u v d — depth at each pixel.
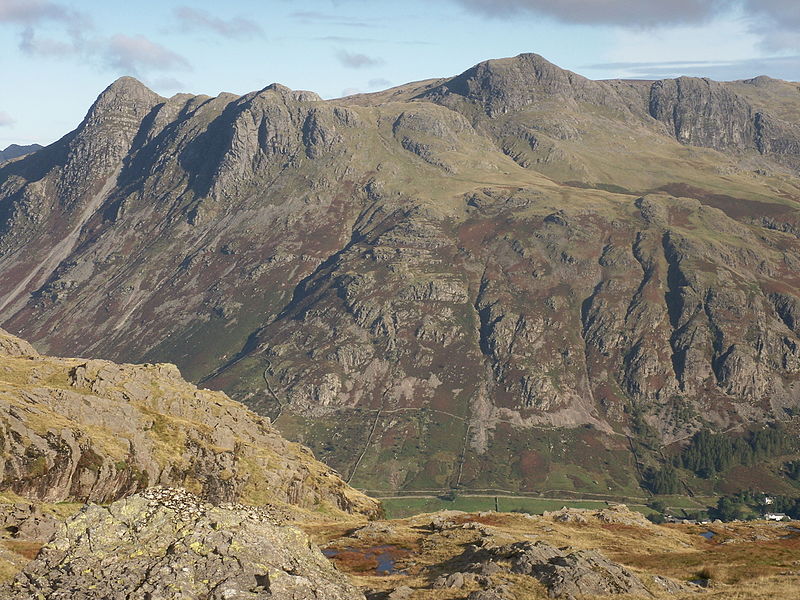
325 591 38.34
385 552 86.81
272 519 42.91
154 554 37.94
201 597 36.16
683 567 80.12
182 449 132.62
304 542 41.78
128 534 38.94
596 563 63.44
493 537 89.94
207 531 38.97
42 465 101.19
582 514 125.94
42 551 38.22
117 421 124.56
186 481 126.94
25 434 103.44
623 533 111.69
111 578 36.72
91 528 39.03
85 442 111.12
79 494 105.38
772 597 50.34
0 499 90.56
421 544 91.69
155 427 134.50
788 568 76.25
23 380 133.62
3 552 62.72
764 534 116.88
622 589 59.16
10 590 36.34
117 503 40.47
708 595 53.88
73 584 36.50
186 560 37.47
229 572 37.28
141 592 35.84
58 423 110.44
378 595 57.91
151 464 120.62
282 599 36.56
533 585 59.22
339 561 80.94
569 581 58.78
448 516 125.38
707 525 127.31
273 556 39.09
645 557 88.19
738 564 80.25
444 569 71.50
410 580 66.62
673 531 117.12
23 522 83.00
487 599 53.53
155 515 39.78
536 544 68.75
